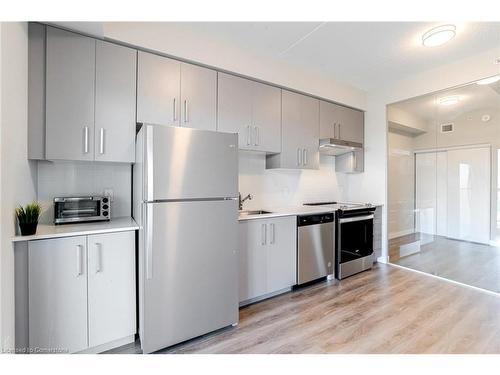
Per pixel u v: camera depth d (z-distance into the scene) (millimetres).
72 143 1841
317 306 2412
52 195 2039
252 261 2445
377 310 2322
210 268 1906
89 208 2012
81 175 2156
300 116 3178
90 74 1899
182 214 1772
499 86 2652
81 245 1616
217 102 2494
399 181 3629
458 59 2896
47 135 1762
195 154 1828
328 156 3975
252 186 3170
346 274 3182
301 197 3652
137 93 2082
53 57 1779
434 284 2949
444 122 3139
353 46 2617
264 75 2789
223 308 1977
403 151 3574
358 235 3352
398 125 3619
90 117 1900
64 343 1562
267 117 2869
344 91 3617
